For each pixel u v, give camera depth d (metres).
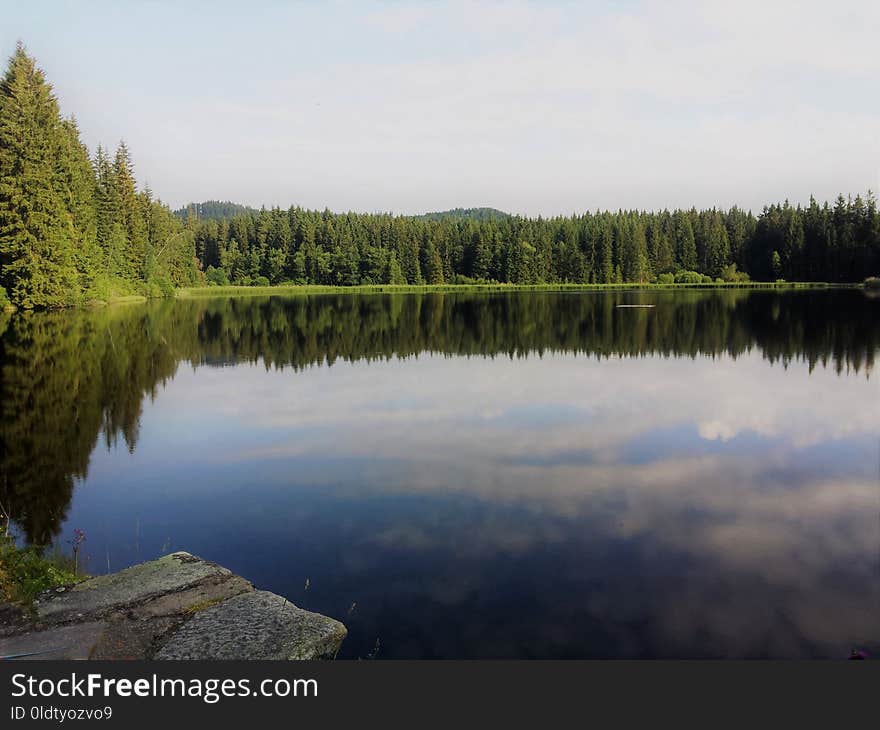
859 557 6.31
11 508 7.89
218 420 12.37
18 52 41.34
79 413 12.94
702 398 14.11
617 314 39.78
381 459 9.71
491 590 5.70
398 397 14.59
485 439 10.81
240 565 6.25
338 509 7.69
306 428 11.71
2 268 36.34
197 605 5.23
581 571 6.03
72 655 4.52
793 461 9.48
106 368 18.72
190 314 40.91
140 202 68.31
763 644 4.89
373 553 6.46
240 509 7.75
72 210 43.78
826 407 13.05
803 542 6.66
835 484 8.45
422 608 5.39
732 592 5.66
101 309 43.09
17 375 17.17
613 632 5.04
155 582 5.61
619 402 13.75
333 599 5.57
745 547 6.54
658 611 5.34
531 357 21.05
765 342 23.91
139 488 8.55
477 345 24.44
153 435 11.26
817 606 5.41
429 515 7.46
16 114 36.16
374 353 22.33
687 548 6.52
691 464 9.34
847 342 23.55
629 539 6.74
